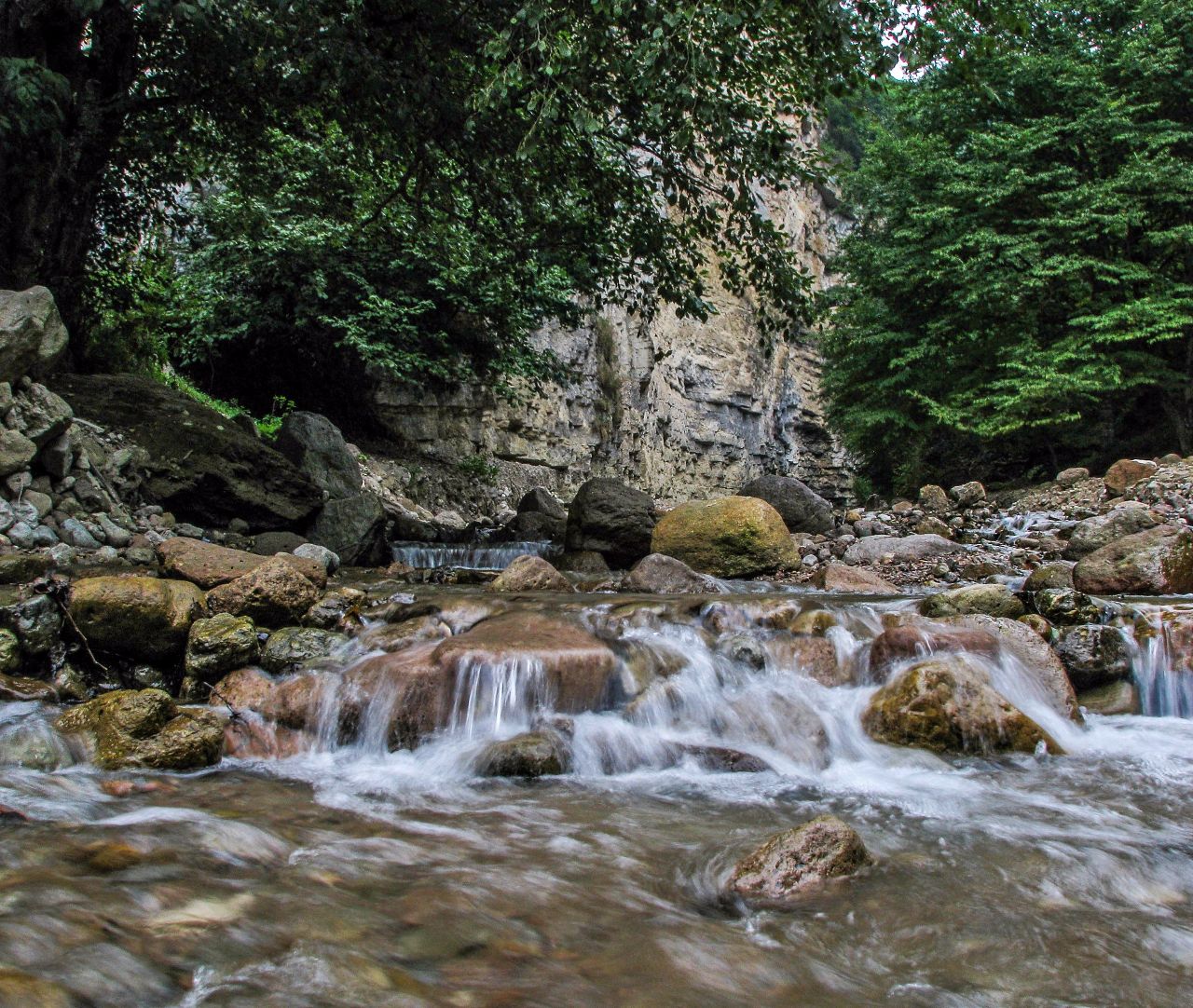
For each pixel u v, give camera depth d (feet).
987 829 11.62
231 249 52.95
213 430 31.30
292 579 19.12
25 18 28.12
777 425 132.67
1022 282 54.49
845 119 122.01
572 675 15.83
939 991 7.39
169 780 12.67
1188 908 9.31
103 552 22.36
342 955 7.20
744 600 20.79
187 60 32.48
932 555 35.96
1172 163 54.19
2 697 14.93
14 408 23.09
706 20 25.64
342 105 34.47
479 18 30.83
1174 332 55.31
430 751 14.62
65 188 32.09
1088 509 43.21
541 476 79.61
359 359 61.36
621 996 6.95
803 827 9.95
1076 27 62.59
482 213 42.93
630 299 95.30
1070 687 18.01
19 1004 5.87
